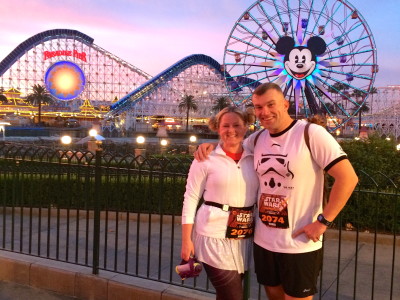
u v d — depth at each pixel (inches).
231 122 137.5
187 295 191.5
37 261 228.7
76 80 3319.4
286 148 128.6
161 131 1625.2
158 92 3420.3
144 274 233.1
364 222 327.9
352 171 122.4
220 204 140.4
